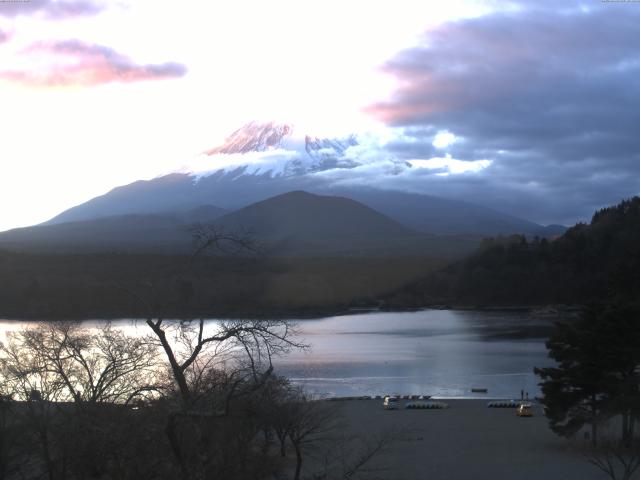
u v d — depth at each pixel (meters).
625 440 41.53
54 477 20.62
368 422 58.41
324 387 77.31
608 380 44.03
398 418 60.69
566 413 46.59
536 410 65.50
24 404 23.48
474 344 113.94
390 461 41.91
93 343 32.53
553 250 190.50
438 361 96.69
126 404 19.70
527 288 178.38
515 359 98.38
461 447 47.25
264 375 17.41
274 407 26.58
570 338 45.16
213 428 16.92
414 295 178.50
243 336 18.47
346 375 85.19
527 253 191.62
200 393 17.53
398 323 145.75
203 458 16.61
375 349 107.06
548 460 42.28
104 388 22.73
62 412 21.02
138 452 17.25
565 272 176.75
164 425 16.84
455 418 60.88
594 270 172.38
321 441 44.06
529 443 48.66
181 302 20.09
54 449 22.14
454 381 82.88
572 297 172.25
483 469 40.12
